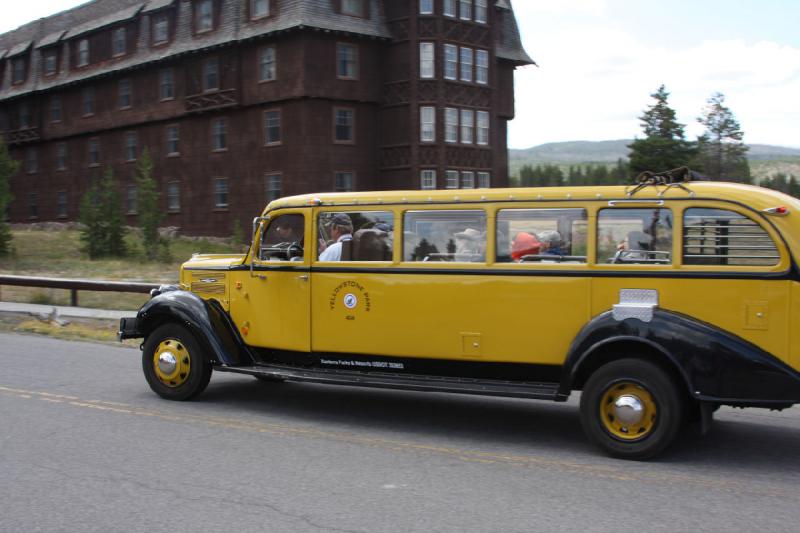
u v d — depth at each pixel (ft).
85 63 152.56
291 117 115.34
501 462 21.67
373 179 120.37
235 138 124.57
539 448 23.30
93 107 151.43
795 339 20.36
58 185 162.40
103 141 151.02
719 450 23.15
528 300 23.63
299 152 114.32
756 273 20.80
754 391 20.49
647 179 22.75
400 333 25.58
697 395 20.83
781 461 21.99
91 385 32.42
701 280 21.40
